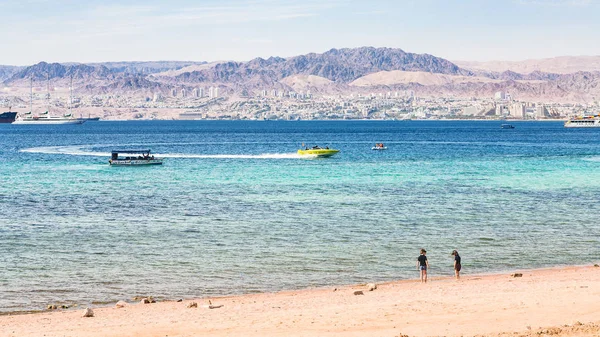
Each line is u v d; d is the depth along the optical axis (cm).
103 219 11594
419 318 4934
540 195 14912
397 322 4834
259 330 4750
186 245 9219
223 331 4756
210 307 5703
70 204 13688
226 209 12756
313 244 9256
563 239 9631
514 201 13838
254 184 17525
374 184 17450
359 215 11900
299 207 12962
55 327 5081
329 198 14388
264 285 7044
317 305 5653
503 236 9869
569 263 8075
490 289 6156
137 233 10169
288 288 6912
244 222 11150
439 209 12650
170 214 12150
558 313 4909
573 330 4300
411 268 7806
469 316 4934
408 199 14188
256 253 8662
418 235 9956
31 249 8975
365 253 8656
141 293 6750
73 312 5844
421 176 19838
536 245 9194
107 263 8119
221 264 8044
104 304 6338
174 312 5566
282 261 8194
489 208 12788
